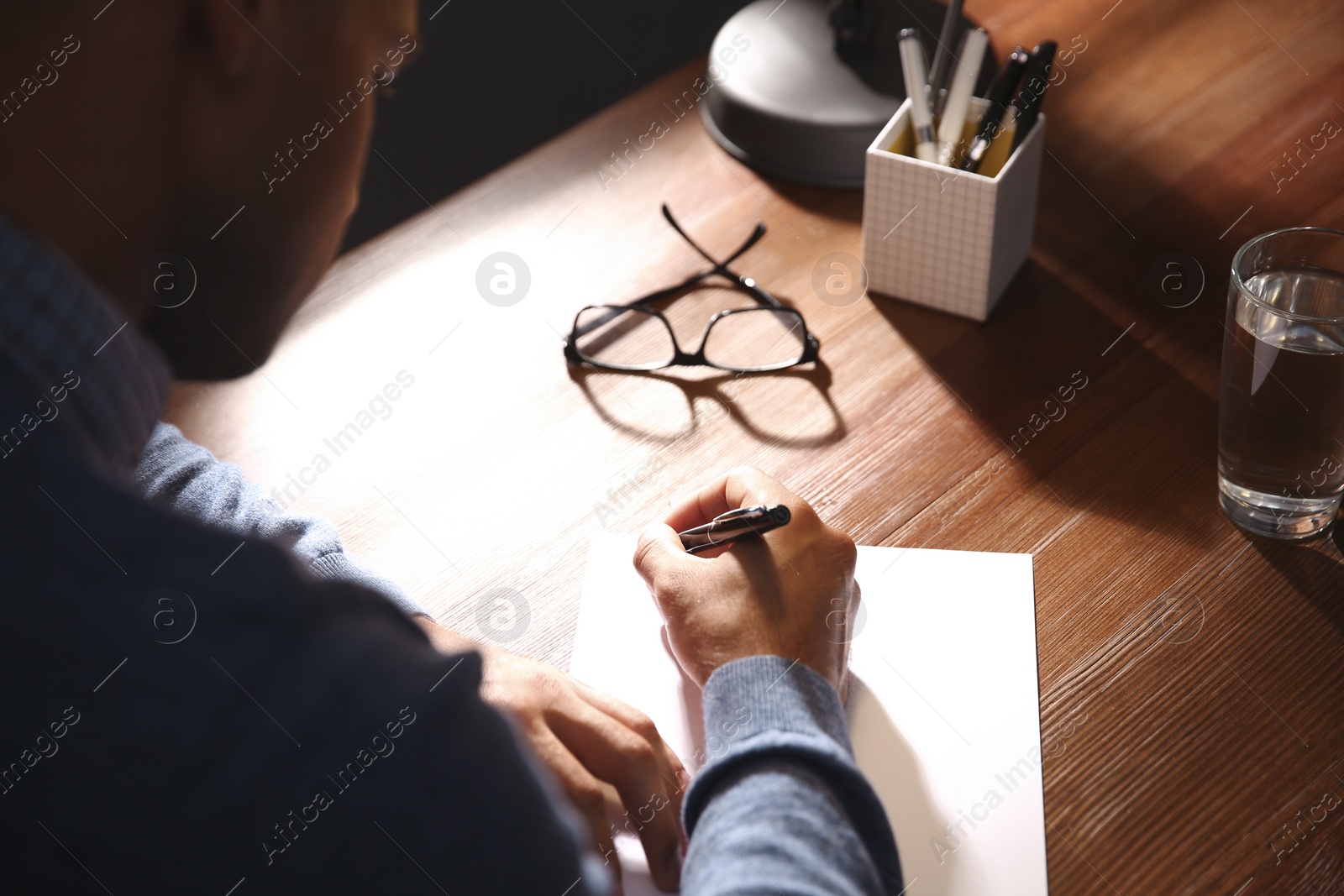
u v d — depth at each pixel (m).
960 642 0.72
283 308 0.44
